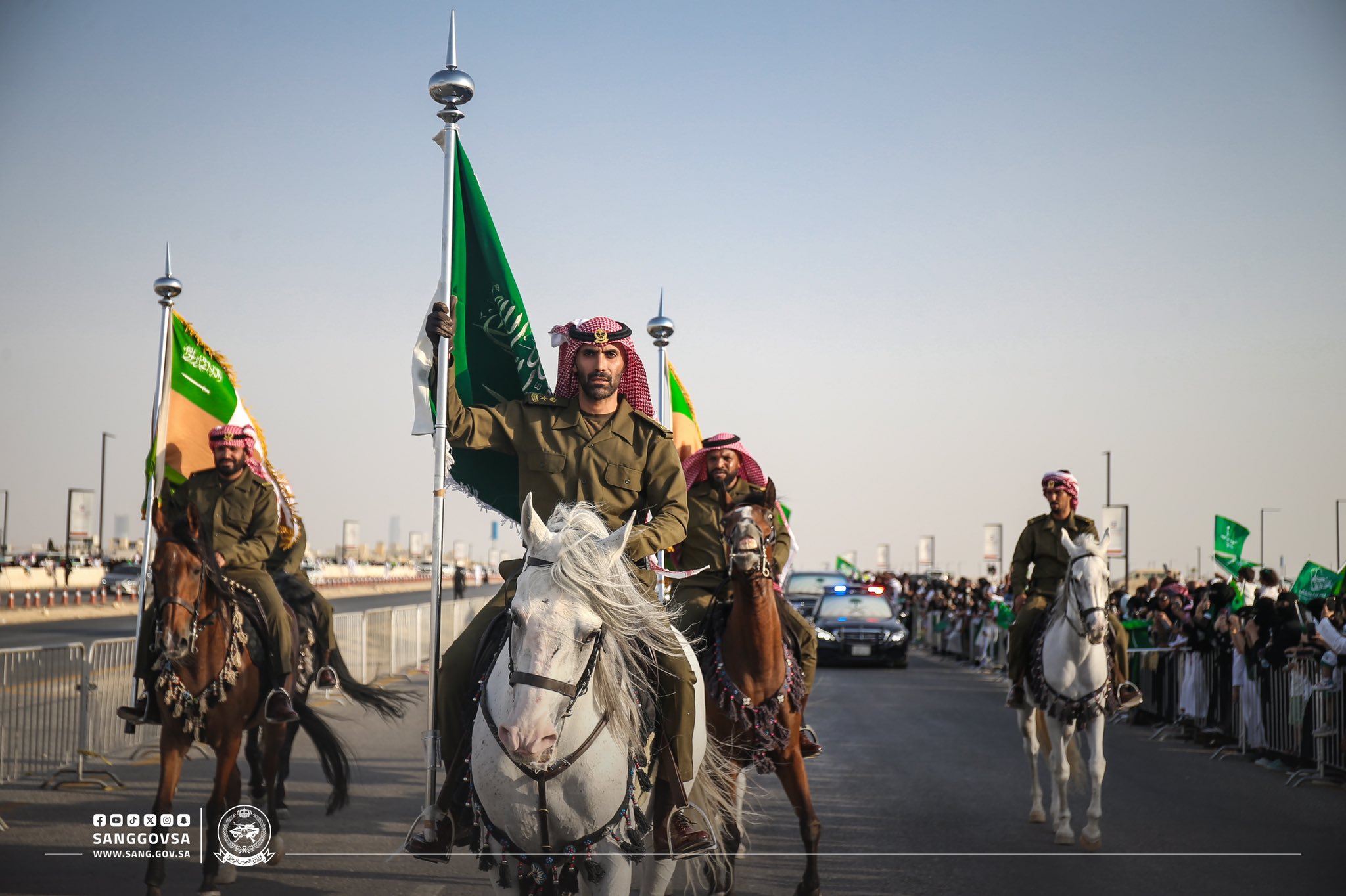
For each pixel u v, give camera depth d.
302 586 9.59
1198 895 7.20
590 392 5.61
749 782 11.48
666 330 11.07
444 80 6.31
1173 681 16.19
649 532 5.24
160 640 7.01
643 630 4.88
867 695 20.53
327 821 9.41
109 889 7.16
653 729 5.07
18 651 10.34
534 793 4.50
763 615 6.61
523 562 5.30
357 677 19.39
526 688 4.21
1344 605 12.27
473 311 6.86
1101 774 8.57
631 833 4.72
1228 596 14.66
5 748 10.23
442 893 7.20
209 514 8.29
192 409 10.23
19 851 8.09
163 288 10.11
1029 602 9.59
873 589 29.52
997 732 15.33
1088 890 7.32
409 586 88.88
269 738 8.03
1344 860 8.15
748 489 7.90
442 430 5.68
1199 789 11.22
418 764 12.53
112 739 12.05
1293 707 12.17
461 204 6.88
